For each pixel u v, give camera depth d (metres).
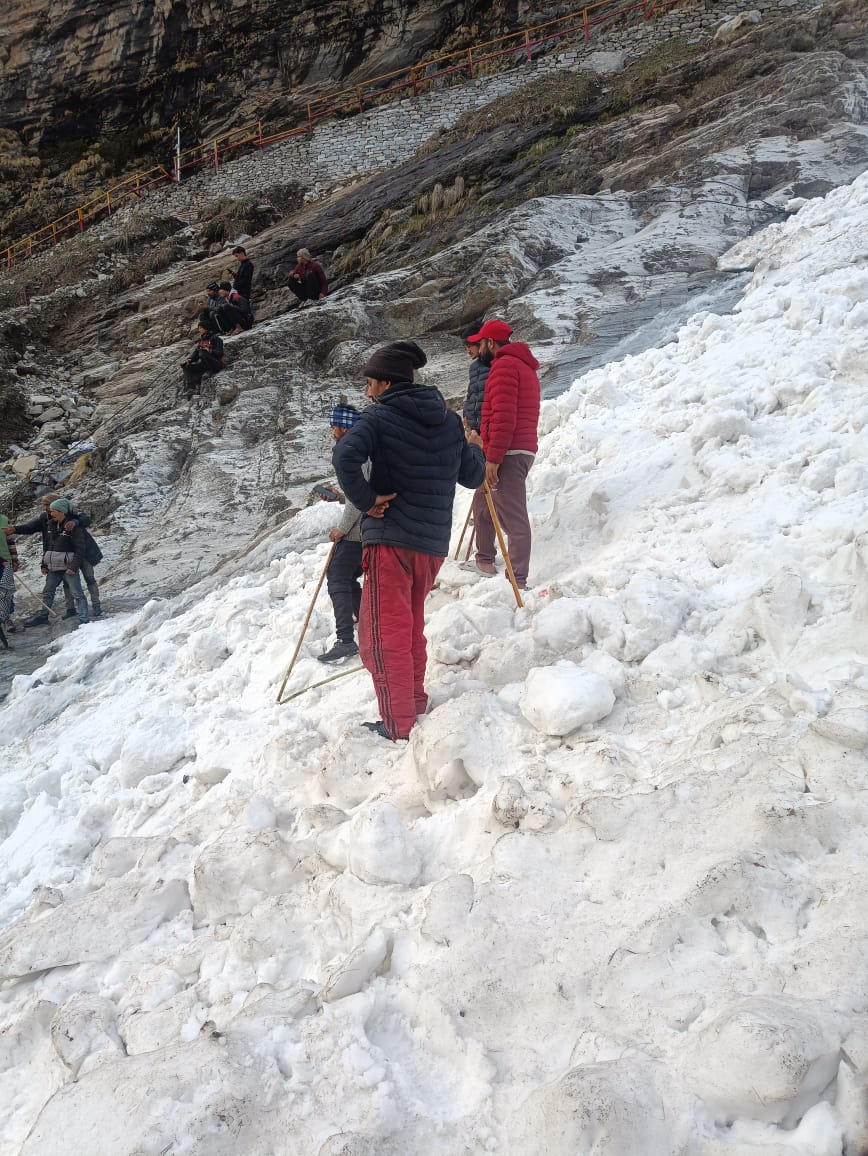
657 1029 2.12
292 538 8.05
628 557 4.81
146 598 9.04
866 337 5.98
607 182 17.44
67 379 22.80
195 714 5.20
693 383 6.61
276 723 4.70
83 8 38.62
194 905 3.36
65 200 37.69
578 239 14.62
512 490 5.14
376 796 3.62
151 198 31.61
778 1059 1.82
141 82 38.78
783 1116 1.85
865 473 4.51
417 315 14.78
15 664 8.02
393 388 4.02
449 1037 2.33
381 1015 2.49
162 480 13.60
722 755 2.95
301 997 2.57
